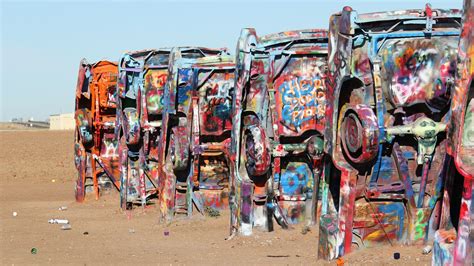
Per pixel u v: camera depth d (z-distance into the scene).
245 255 12.89
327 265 11.31
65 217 18.91
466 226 9.09
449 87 11.09
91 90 21.36
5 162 38.19
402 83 11.13
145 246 14.31
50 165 36.75
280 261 12.18
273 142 14.38
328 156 13.94
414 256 10.97
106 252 13.71
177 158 16.77
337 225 11.61
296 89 14.41
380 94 11.25
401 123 11.42
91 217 18.81
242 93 14.35
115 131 20.33
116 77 21.33
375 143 10.98
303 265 11.70
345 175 11.51
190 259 12.74
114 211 19.66
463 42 9.02
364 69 11.50
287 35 14.36
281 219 14.52
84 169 21.86
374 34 11.41
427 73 11.12
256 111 14.38
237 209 14.41
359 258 11.17
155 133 19.39
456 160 9.06
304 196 14.74
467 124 9.07
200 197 17.11
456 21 11.54
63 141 58.22
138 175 19.92
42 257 13.27
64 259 13.05
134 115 19.86
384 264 10.73
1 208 20.97
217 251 13.42
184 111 16.95
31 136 66.50
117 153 21.84
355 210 11.57
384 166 11.55
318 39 14.39
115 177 21.89
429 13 11.38
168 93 16.88
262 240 13.95
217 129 16.84
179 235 15.55
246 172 14.52
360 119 11.09
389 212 11.65
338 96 11.62
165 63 19.27
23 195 24.56
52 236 15.83
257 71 14.34
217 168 17.14
